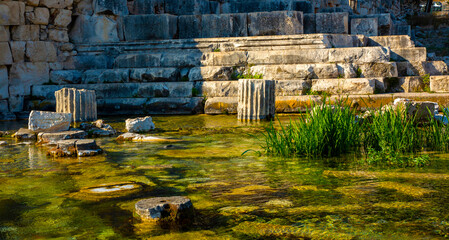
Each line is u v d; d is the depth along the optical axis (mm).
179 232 2654
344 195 3328
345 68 10594
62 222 2898
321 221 2758
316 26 13281
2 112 10609
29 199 3471
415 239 2412
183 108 10453
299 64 10758
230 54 11289
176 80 11250
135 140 6676
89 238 2596
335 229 2607
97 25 12766
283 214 2916
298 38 11672
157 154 5398
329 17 13188
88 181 4043
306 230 2605
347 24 13164
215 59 11344
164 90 10797
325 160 4766
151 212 2857
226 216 2916
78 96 9016
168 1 14273
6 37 10750
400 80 10414
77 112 9016
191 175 4172
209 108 10312
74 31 12695
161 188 3701
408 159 4664
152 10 13914
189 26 13086
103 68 12180
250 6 14609
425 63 10906
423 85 10375
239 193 3465
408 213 2859
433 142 5551
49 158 5328
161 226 2770
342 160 4750
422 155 4664
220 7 14914
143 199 3158
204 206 3152
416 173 4035
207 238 2535
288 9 14320
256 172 4223
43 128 7523
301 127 5391
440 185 3564
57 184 3951
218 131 7434
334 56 10969
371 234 2508
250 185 3713
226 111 10227
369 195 3311
